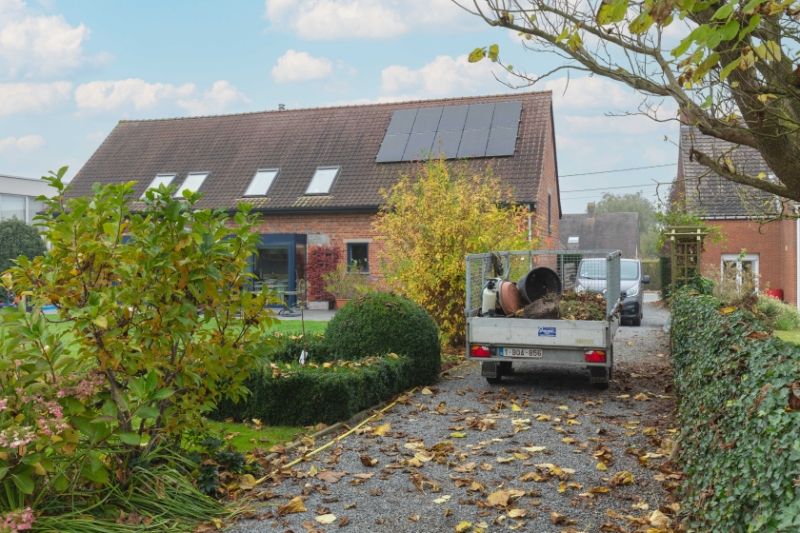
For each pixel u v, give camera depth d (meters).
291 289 26.23
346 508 5.07
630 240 61.12
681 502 4.69
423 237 13.73
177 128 31.94
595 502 5.13
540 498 5.25
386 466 6.08
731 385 4.30
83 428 4.36
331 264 26.12
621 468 5.96
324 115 30.14
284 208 26.33
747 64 4.57
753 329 5.16
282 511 4.95
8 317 4.37
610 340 9.68
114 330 4.60
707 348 5.80
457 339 13.77
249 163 28.83
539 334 9.76
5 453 3.84
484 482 5.64
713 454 4.11
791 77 4.82
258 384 7.74
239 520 4.84
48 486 4.29
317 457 6.40
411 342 9.91
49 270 4.76
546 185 26.72
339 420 7.60
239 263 5.56
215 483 5.20
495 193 15.56
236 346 5.60
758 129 5.02
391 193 25.08
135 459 4.99
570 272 12.60
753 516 3.04
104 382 4.82
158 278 4.98
